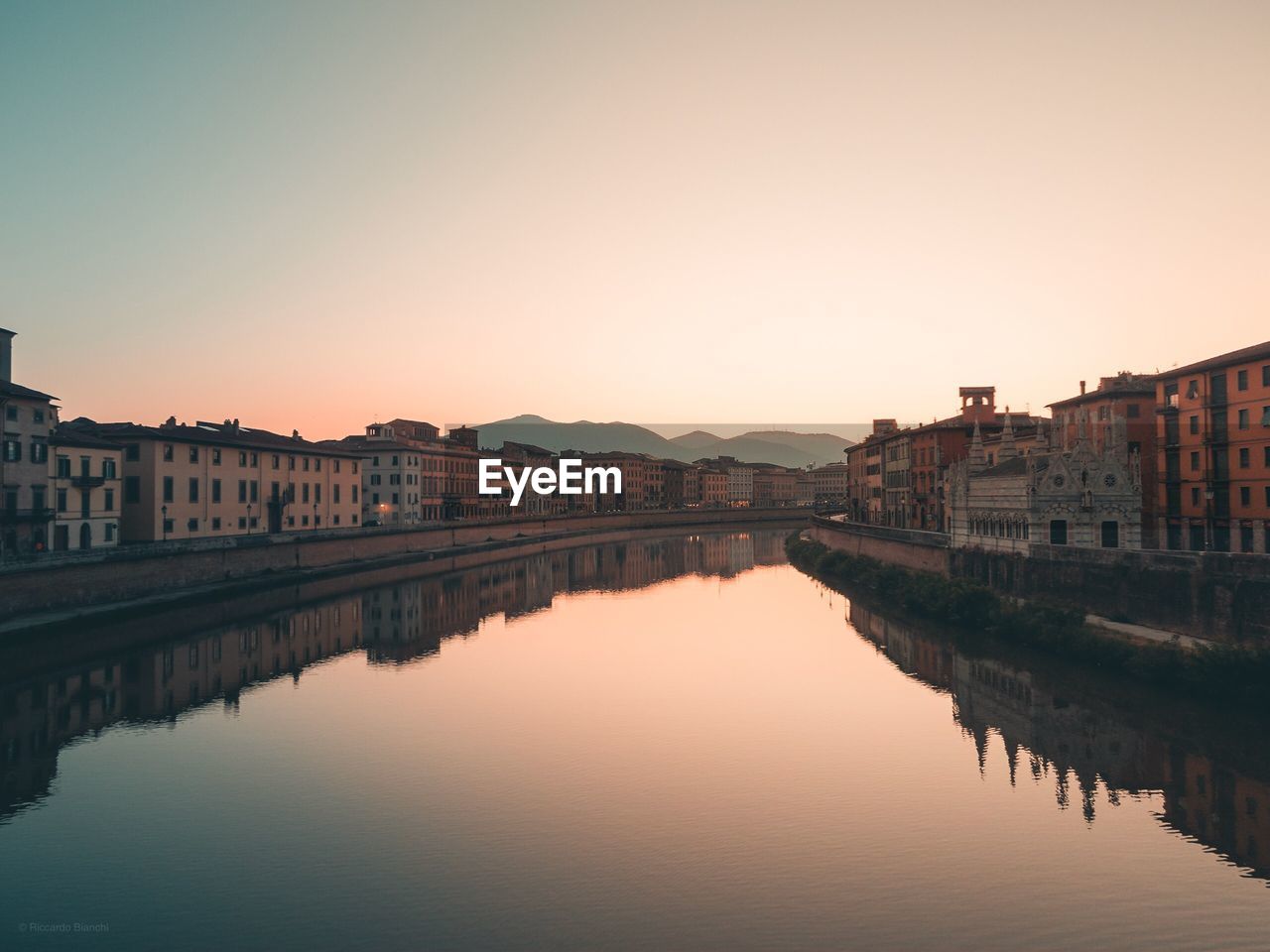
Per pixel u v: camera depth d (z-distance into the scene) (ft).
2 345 260.83
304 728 157.07
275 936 87.30
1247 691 152.56
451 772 134.51
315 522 414.82
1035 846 107.04
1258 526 230.89
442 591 343.87
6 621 211.82
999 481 263.29
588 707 171.32
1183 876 99.14
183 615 256.11
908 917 90.48
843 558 389.80
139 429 310.04
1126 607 199.82
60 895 95.66
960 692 177.99
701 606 310.65
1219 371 246.68
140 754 142.82
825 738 150.61
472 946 85.40
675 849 106.93
